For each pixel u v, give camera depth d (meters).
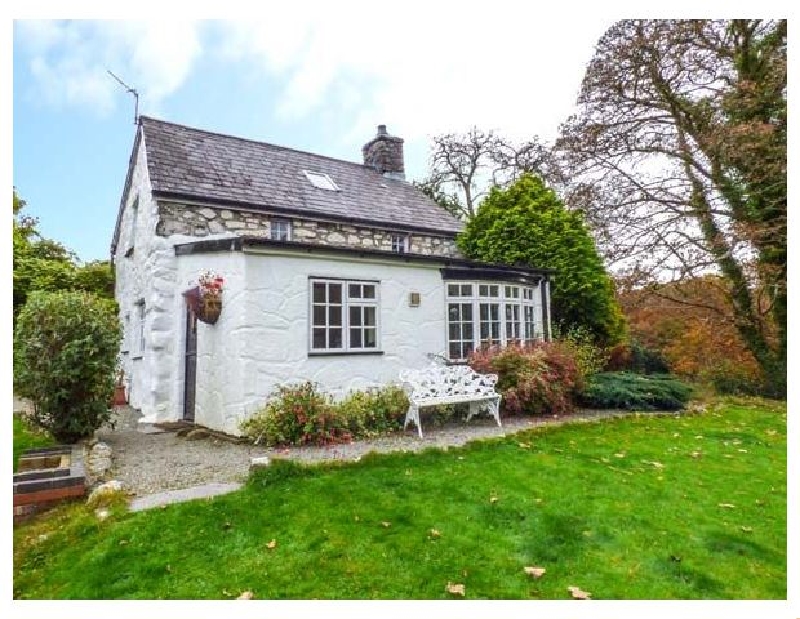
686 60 12.17
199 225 9.82
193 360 8.85
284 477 4.94
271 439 6.62
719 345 13.03
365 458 5.55
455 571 3.39
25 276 14.21
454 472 5.28
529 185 13.79
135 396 11.41
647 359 14.78
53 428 6.52
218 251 8.00
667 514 4.41
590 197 13.43
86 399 6.62
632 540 3.89
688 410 9.42
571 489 4.90
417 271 9.48
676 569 3.50
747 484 5.32
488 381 8.02
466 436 6.98
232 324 7.49
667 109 13.00
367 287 8.77
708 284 12.95
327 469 5.25
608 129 13.16
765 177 11.25
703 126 12.32
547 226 12.79
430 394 7.42
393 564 3.46
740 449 6.76
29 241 18.75
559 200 13.79
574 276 12.43
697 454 6.43
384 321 8.90
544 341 10.38
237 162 11.80
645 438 7.20
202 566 3.44
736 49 12.20
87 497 4.73
